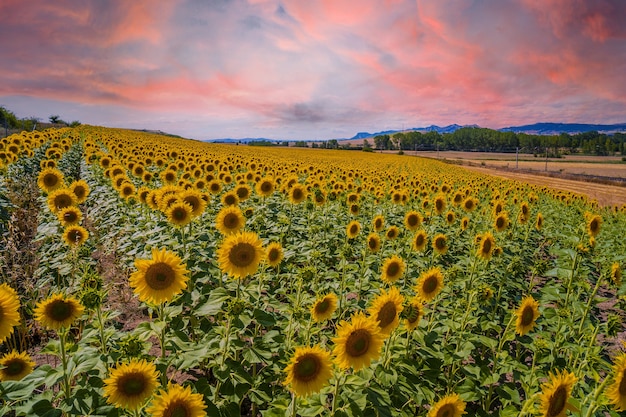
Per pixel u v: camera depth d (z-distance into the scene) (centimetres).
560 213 1919
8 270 733
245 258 490
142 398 319
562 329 578
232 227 645
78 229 665
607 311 924
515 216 1582
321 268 828
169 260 421
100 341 449
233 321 461
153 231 735
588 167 10931
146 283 414
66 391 384
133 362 320
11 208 1068
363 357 353
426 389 459
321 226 1099
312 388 342
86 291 425
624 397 319
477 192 2458
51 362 581
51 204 834
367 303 646
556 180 6103
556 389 320
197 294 531
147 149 2959
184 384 450
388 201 1689
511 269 728
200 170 1548
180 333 470
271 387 500
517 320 488
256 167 2120
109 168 1523
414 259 888
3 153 1611
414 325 470
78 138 3606
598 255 1188
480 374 514
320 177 2256
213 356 484
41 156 2219
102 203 1208
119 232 907
